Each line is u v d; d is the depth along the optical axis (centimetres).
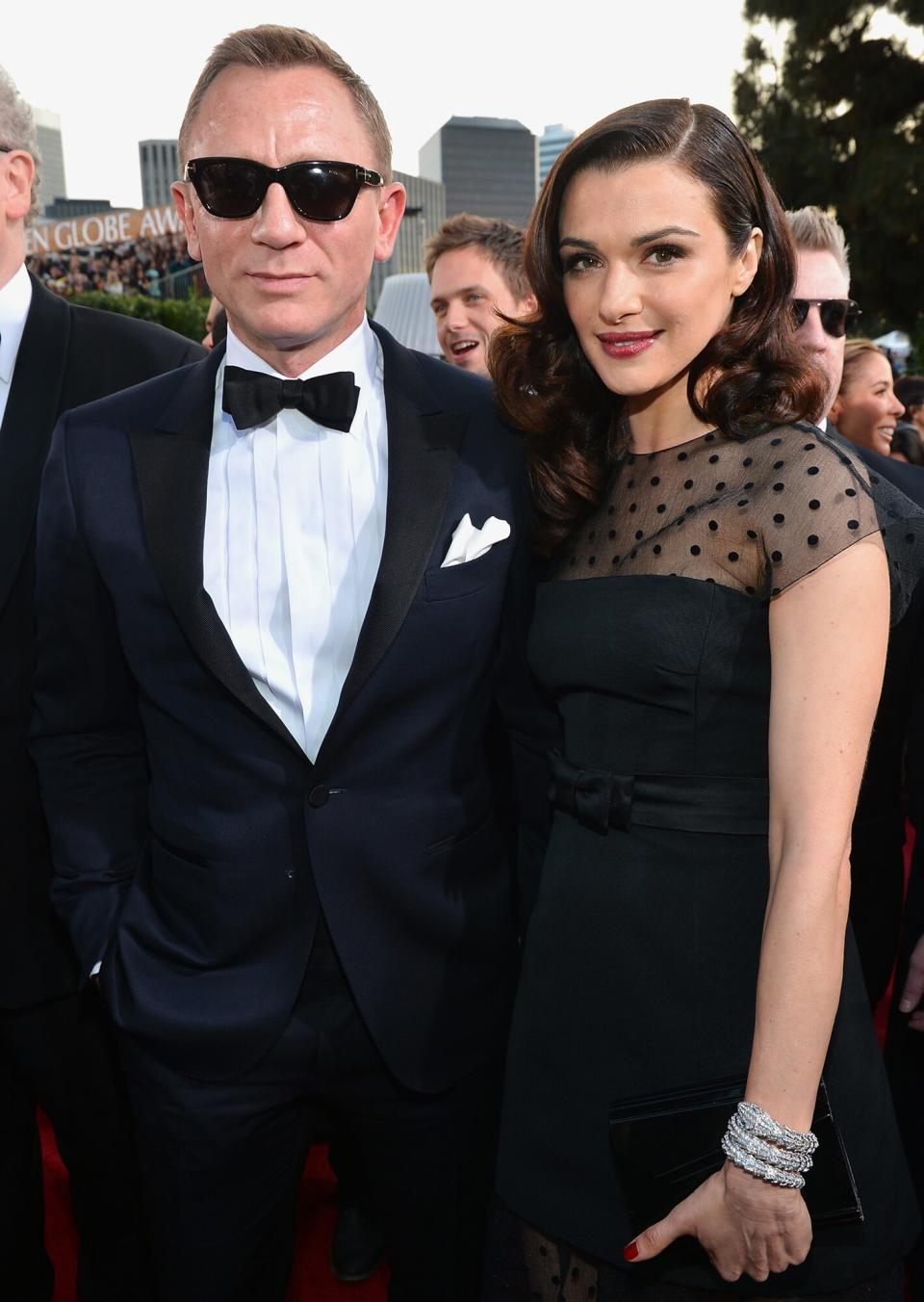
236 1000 145
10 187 172
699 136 123
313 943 146
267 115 132
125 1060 153
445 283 308
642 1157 126
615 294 124
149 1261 197
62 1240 225
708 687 124
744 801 126
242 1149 151
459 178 15475
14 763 174
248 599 145
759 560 121
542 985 140
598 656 130
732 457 126
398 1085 151
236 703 142
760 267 130
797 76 2006
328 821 142
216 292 142
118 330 189
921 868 184
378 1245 215
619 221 122
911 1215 131
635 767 130
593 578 136
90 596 152
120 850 161
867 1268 126
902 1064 182
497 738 167
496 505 147
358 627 145
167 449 146
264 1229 158
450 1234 161
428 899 148
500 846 160
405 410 149
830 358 201
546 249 138
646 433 135
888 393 379
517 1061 144
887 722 167
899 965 187
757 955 126
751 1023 126
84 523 147
